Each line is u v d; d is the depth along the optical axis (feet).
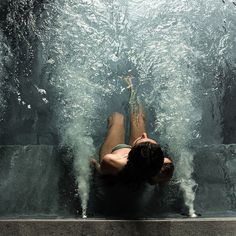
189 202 12.91
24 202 13.01
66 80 15.15
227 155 13.60
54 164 13.32
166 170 11.82
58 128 14.40
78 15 16.28
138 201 12.64
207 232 10.66
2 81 15.34
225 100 15.11
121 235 10.69
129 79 15.03
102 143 13.78
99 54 15.55
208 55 15.71
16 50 15.83
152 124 14.14
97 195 12.73
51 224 10.84
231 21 16.46
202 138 14.33
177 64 15.38
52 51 15.70
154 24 16.19
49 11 16.39
